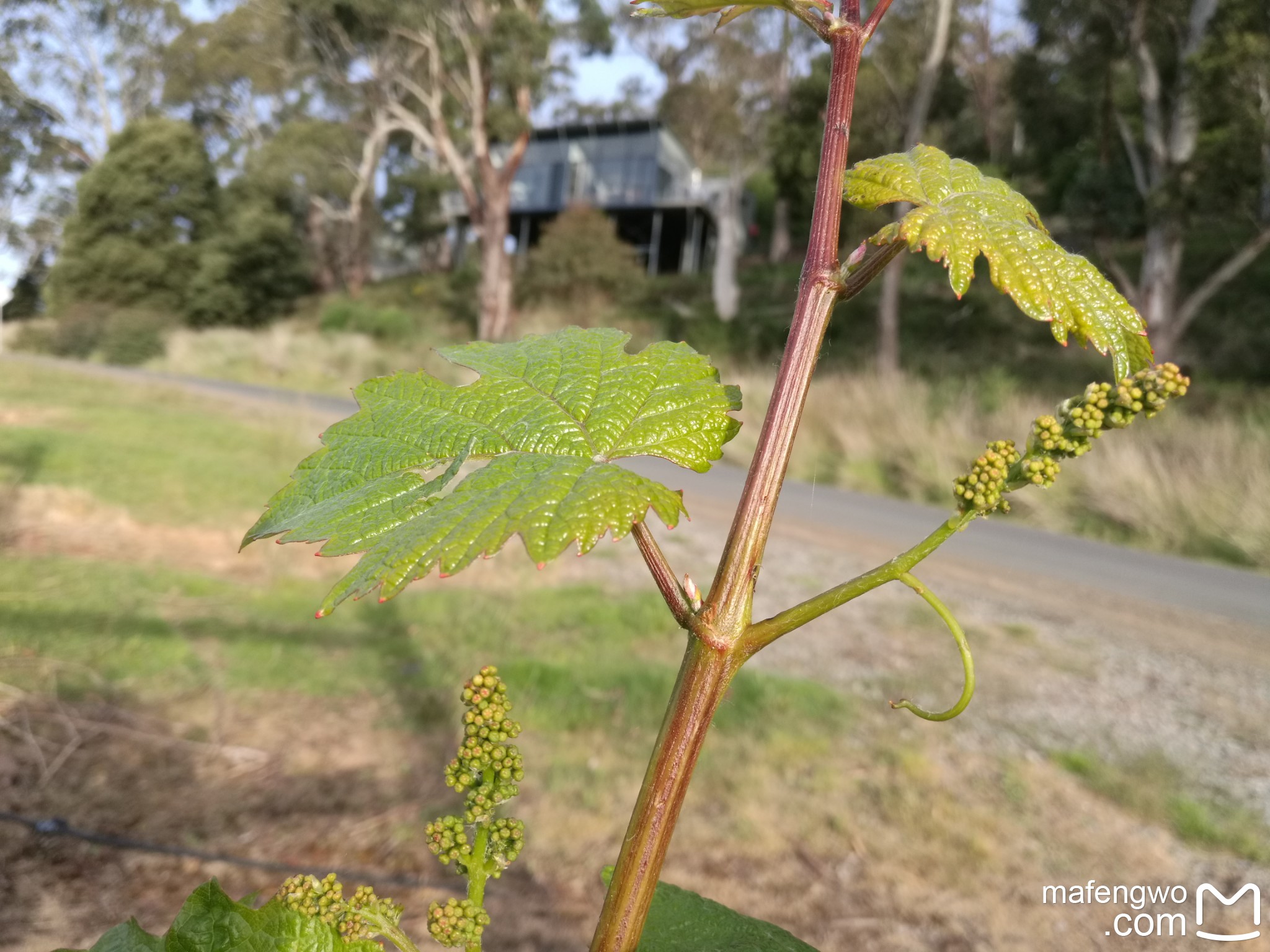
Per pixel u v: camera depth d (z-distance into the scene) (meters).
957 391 12.13
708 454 0.62
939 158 0.68
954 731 3.76
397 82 24.45
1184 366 16.30
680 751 0.57
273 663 4.00
